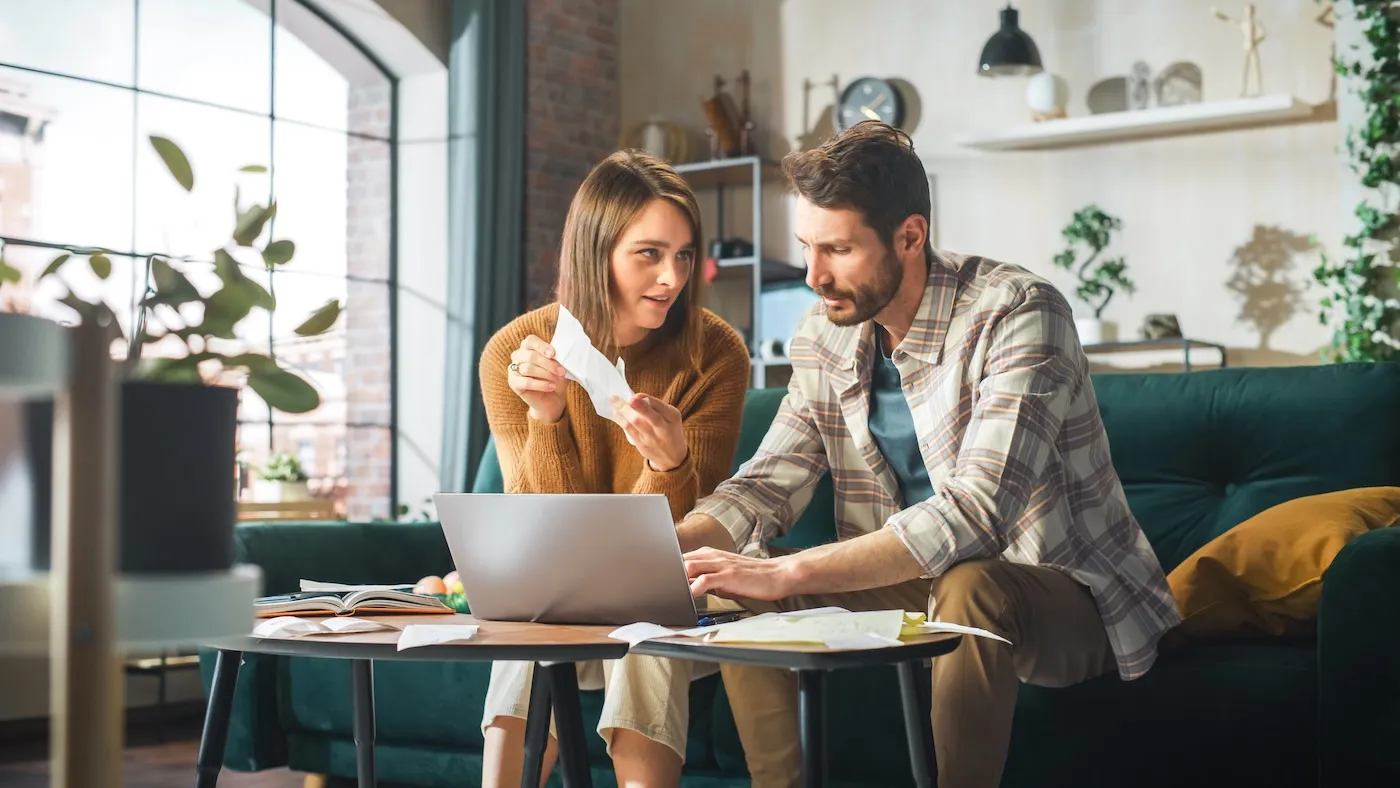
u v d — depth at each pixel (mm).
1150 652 1825
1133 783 1885
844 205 1737
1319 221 5160
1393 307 4898
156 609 884
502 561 1473
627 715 1655
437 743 2549
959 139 5660
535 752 1508
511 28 5719
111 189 4691
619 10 6605
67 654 824
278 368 1029
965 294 1853
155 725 4129
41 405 906
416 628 1293
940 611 1565
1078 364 1814
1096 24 5586
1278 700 1797
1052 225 5660
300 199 5426
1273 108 5039
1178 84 5395
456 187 5578
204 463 930
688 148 6266
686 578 1391
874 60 6055
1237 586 2000
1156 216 5457
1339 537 1973
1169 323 5250
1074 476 1822
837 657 1145
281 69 5363
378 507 5699
